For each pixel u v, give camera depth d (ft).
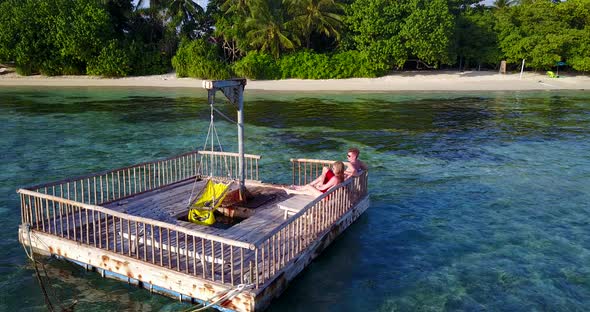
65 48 173.68
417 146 67.10
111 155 60.29
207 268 23.88
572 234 34.65
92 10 173.58
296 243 26.07
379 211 39.45
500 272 28.60
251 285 21.68
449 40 171.53
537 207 40.68
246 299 21.44
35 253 28.96
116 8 193.57
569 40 175.01
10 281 26.13
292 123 88.33
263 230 28.78
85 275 26.30
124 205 32.89
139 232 27.99
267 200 34.06
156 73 187.52
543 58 177.88
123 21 197.36
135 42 186.29
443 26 164.86
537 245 32.65
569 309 24.52
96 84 167.84
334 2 178.29
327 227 30.32
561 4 193.67
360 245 32.17
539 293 26.12
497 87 157.38
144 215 31.01
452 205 41.16
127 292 24.58
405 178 50.01
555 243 32.99
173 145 67.41
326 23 175.01
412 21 162.91
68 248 26.76
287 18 183.32
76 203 25.89
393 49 167.32
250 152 63.10
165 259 24.89
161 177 49.42
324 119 93.35
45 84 166.91
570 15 194.08
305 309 24.03
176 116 96.07
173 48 195.83
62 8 174.09
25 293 24.94
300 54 176.45
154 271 23.84
